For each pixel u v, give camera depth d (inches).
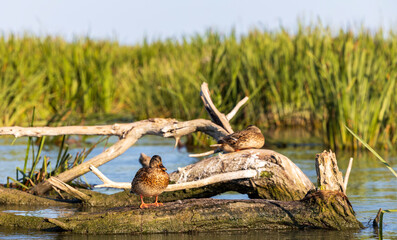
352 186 461.7
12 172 520.1
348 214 339.3
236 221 337.4
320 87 718.5
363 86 652.7
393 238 313.7
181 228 334.0
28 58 879.1
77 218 337.4
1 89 781.3
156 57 1016.2
